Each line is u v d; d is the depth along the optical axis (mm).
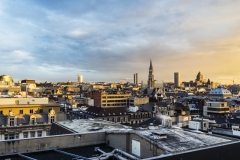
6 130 92938
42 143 39656
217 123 116875
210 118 130625
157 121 114750
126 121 161875
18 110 103312
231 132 87938
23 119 98312
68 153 36344
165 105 186000
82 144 43156
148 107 187125
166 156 28406
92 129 54406
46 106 109000
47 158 36500
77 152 40188
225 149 34656
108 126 58438
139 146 38625
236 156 36031
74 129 56000
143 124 116438
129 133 40938
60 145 41188
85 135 43594
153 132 40062
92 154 39344
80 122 66000
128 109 179750
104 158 35281
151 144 36375
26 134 97125
